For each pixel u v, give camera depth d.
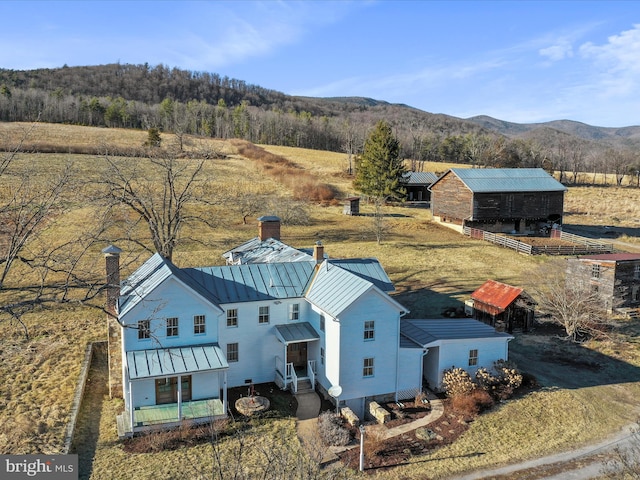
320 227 66.50
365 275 31.98
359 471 21.17
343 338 26.27
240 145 129.00
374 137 82.44
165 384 25.22
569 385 29.81
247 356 28.64
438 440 23.86
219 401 25.34
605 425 25.66
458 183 66.94
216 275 29.34
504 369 29.03
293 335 28.08
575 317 36.19
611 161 147.50
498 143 123.12
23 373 28.06
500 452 23.02
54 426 23.33
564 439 24.23
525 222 69.62
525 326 38.53
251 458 21.41
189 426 23.64
